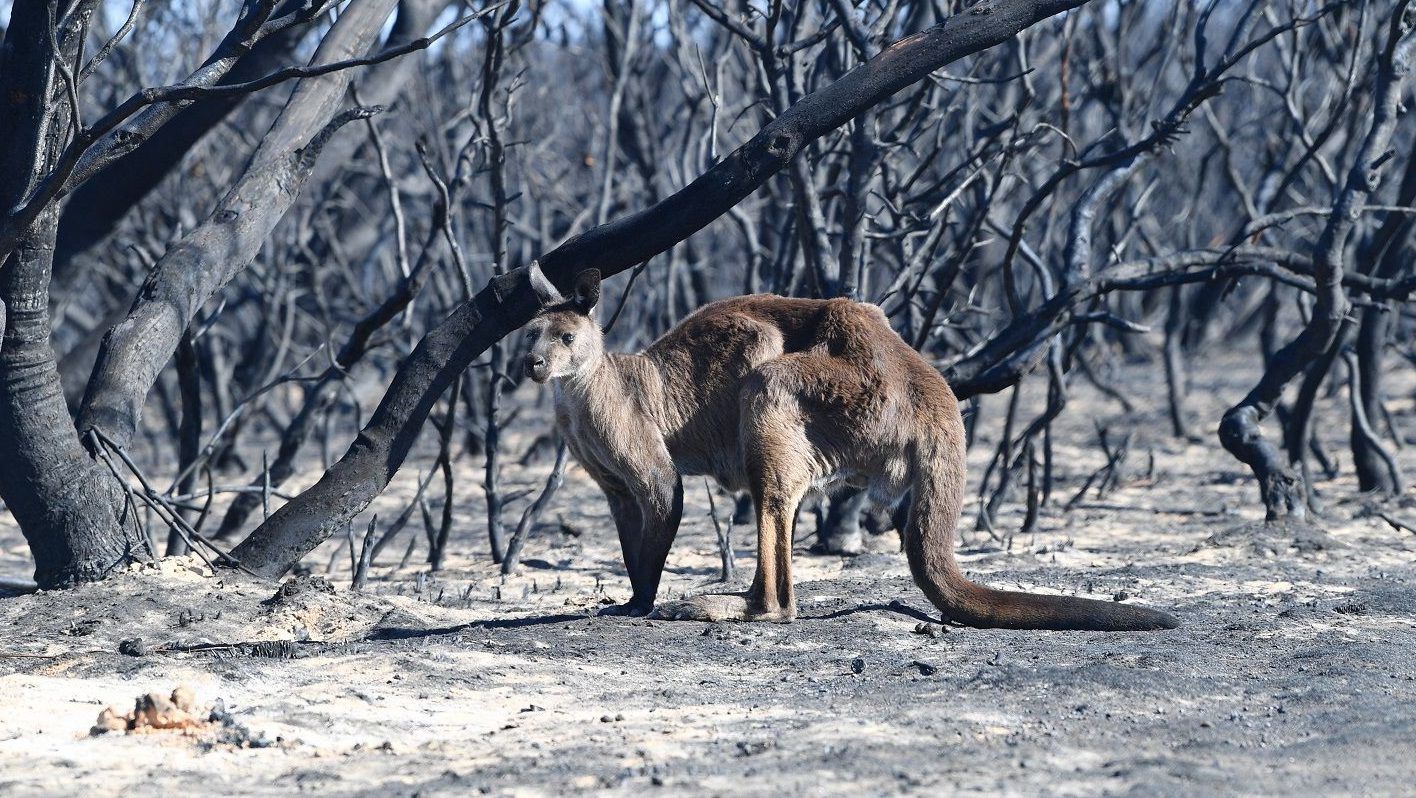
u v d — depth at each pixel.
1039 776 8.41
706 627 13.26
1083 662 11.64
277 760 8.97
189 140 20.19
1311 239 35.91
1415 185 19.91
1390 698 10.35
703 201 14.42
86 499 14.05
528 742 9.34
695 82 26.12
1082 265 18.27
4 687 10.77
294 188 16.03
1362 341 22.44
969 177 18.14
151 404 41.06
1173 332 31.84
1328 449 28.75
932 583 13.24
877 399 13.36
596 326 13.95
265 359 32.47
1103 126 30.19
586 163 29.30
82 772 8.62
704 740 9.34
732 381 13.91
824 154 18.86
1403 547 18.02
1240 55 17.41
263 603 13.73
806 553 18.52
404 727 9.89
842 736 9.32
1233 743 9.20
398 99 32.50
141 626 13.05
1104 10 30.45
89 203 20.03
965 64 24.92
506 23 16.73
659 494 13.86
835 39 19.08
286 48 20.92
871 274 22.77
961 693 10.64
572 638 12.77
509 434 33.03
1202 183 32.22
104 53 12.74
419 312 35.81
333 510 14.65
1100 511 22.38
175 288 15.04
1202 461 28.25
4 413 13.62
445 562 19.30
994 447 30.84
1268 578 15.80
